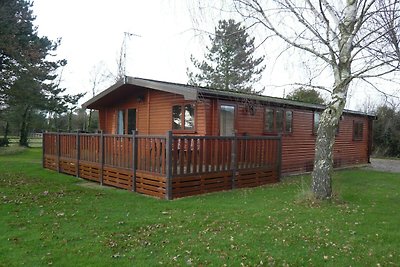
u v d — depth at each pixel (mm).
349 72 7262
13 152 21156
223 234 5020
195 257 4156
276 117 12945
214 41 8344
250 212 6336
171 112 11070
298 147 14305
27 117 27344
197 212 6301
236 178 9211
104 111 14422
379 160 22984
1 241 4625
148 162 8234
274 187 9508
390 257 4324
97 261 3998
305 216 6121
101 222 5598
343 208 6809
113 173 9367
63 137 11922
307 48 7258
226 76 18438
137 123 12586
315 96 19062
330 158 7449
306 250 4469
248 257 4188
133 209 6543
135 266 3879
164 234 5008
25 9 21875
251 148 9734
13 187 8828
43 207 6605
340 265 4047
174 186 7758
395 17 6117
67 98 24547
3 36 19156
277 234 5059
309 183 10211
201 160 8359
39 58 21828
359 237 5043
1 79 19781
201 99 9750
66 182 10000
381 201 7688
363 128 19125
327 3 7055
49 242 4609
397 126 25219
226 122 10656
